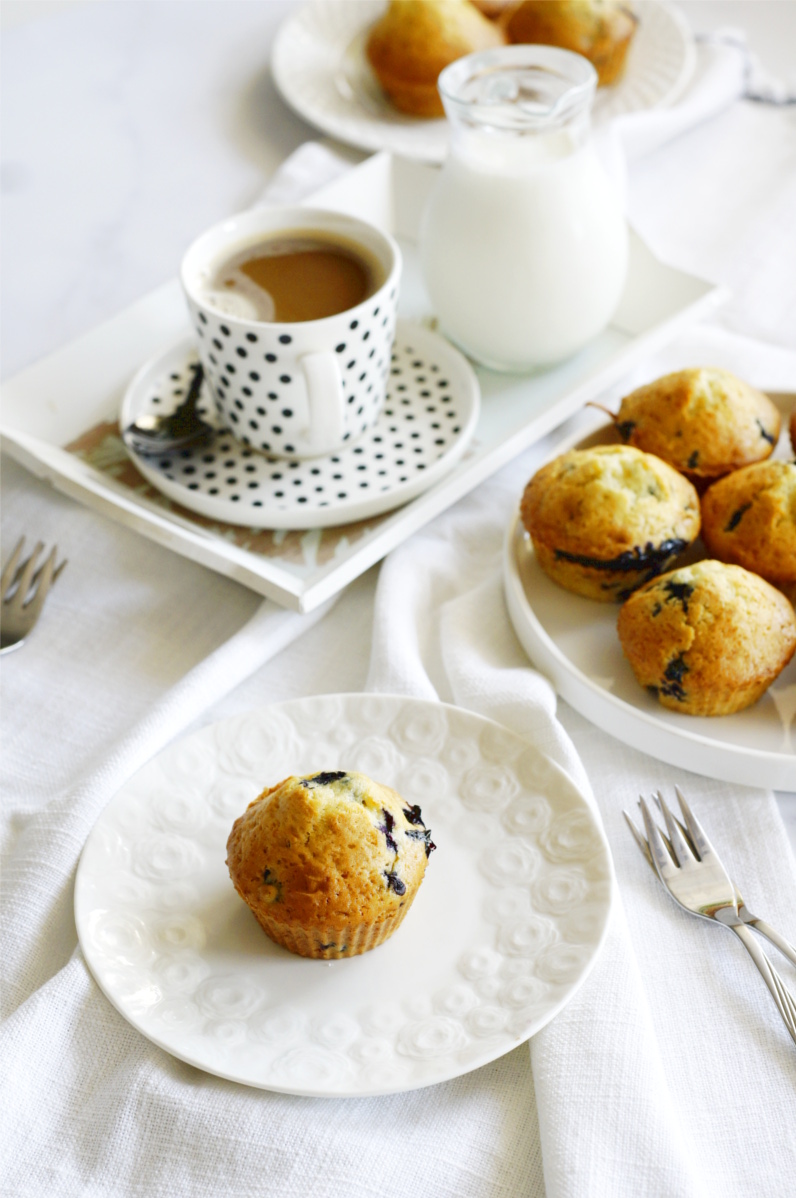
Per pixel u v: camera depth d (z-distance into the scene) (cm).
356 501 76
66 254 94
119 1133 62
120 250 94
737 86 102
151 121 104
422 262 84
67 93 107
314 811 64
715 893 66
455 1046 62
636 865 68
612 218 82
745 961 66
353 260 80
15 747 72
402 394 83
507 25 101
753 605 71
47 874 67
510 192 80
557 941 64
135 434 79
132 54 110
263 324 75
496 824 68
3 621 76
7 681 74
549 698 71
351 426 79
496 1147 62
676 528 74
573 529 74
